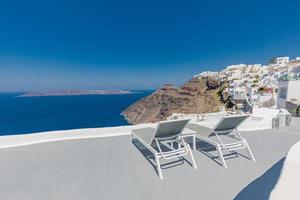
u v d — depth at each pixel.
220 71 86.75
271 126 6.74
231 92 38.44
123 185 2.75
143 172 3.17
